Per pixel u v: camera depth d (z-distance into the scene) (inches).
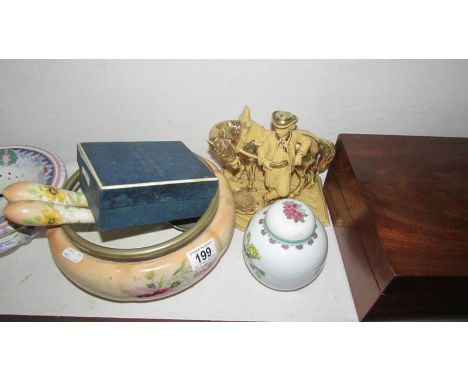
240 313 21.8
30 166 24.6
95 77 23.5
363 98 25.8
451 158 25.0
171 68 23.4
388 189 22.1
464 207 21.3
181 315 21.5
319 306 22.4
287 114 20.6
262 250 20.2
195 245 18.3
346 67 23.9
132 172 17.3
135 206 17.1
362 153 24.7
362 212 21.6
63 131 26.8
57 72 23.1
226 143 22.4
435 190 22.3
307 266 20.0
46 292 22.0
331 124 27.6
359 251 22.0
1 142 27.2
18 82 23.4
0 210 23.4
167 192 17.4
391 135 26.6
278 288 21.7
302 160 24.0
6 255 23.7
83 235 23.0
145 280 17.2
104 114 25.9
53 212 17.2
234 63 23.4
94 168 17.1
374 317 21.2
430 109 26.7
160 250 17.1
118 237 23.2
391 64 23.9
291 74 24.2
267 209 21.8
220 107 25.9
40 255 23.9
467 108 26.8
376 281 19.6
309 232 19.7
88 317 21.2
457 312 21.5
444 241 19.3
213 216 19.5
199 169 18.9
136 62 22.9
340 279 24.0
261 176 28.1
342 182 25.3
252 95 25.3
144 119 26.4
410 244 19.0
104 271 17.0
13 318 20.7
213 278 23.5
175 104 25.5
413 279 17.8
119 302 21.9
